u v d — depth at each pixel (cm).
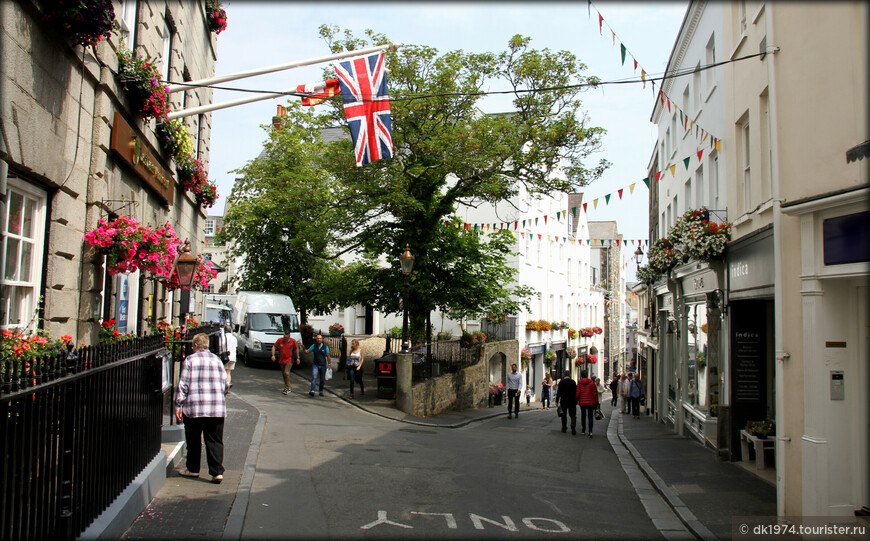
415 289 2142
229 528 616
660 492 939
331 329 3216
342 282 2323
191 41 1500
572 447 1451
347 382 2389
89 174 843
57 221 744
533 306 3603
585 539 682
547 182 2041
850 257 670
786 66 793
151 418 752
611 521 769
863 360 704
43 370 429
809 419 721
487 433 1673
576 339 4616
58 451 456
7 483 376
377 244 2195
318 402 1870
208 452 793
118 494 603
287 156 3048
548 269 3903
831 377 708
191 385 796
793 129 775
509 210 3331
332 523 678
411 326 2227
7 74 594
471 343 2592
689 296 1584
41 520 427
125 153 952
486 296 2244
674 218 1975
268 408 1617
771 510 814
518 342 3341
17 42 616
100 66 845
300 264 3203
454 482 929
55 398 447
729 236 1226
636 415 2306
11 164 620
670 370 2019
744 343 1171
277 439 1188
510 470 1072
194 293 1811
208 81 1051
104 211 888
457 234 2275
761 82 1035
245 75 1059
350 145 1991
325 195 2314
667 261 1631
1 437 365
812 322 719
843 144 682
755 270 1041
